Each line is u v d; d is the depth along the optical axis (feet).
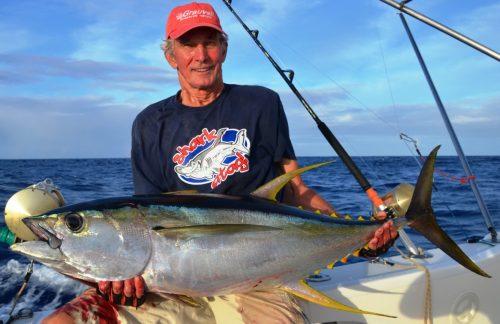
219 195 5.24
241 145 5.90
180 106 6.04
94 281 5.01
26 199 5.09
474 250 6.66
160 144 5.98
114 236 4.89
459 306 6.30
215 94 6.06
